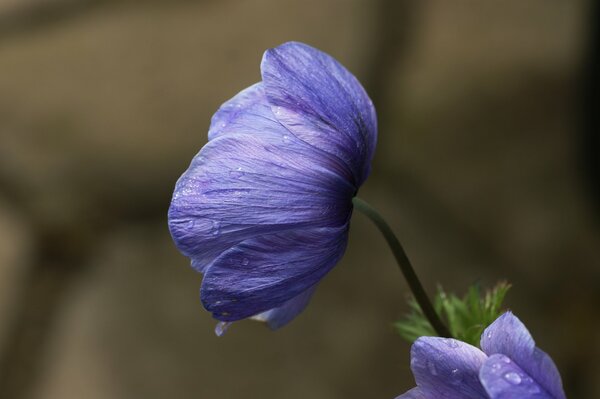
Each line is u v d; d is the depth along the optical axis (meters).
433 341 0.38
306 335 0.79
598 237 0.82
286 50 0.42
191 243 0.41
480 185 0.86
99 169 0.93
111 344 0.80
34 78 1.02
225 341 0.80
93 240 0.89
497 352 0.37
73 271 0.87
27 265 0.87
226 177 0.41
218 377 0.78
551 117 0.88
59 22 1.08
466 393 0.38
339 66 0.42
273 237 0.41
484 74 0.92
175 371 0.78
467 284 0.80
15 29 1.08
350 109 0.42
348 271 0.82
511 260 0.82
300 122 0.41
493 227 0.84
